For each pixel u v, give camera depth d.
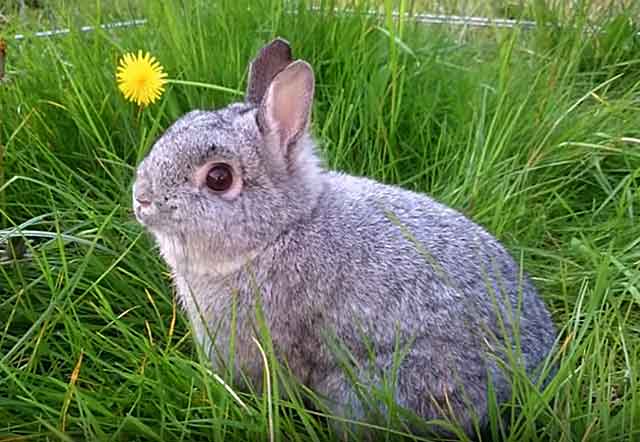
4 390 0.34
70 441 0.30
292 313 0.35
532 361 0.35
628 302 0.42
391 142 0.49
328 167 0.44
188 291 0.37
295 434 0.32
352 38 0.53
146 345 0.34
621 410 0.33
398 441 0.33
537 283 0.43
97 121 0.47
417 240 0.35
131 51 0.51
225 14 0.53
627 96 0.55
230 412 0.33
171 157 0.34
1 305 0.38
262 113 0.35
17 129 0.44
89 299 0.39
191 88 0.49
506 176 0.46
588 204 0.49
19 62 0.51
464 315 0.34
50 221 0.43
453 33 0.60
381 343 0.34
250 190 0.34
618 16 0.63
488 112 0.50
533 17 0.65
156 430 0.33
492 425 0.33
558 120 0.49
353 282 0.34
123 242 0.42
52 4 0.57
